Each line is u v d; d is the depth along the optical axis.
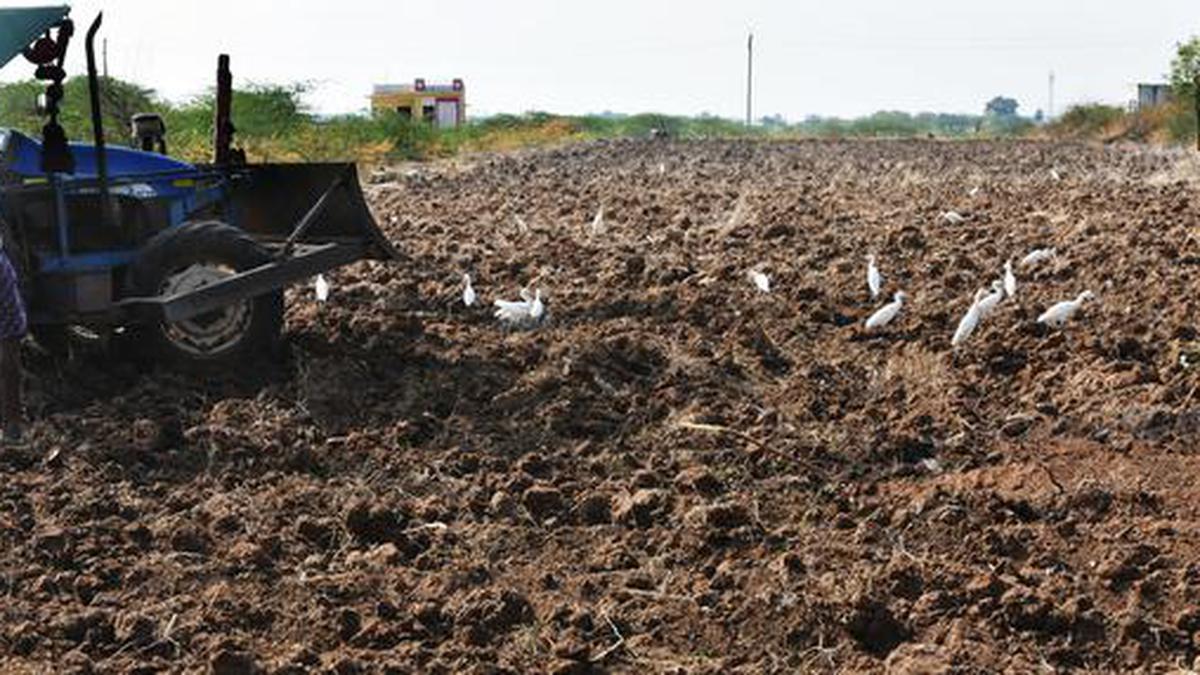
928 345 22.88
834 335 23.95
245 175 22.92
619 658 13.04
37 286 20.52
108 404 19.42
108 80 49.25
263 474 17.16
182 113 59.56
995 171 64.62
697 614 13.72
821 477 17.31
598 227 35.06
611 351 21.83
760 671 12.82
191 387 20.28
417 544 15.35
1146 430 18.34
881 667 12.82
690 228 37.00
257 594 14.11
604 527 15.76
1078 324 23.66
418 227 37.22
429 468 17.34
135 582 14.28
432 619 13.66
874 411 19.58
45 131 20.30
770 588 13.96
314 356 21.69
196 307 20.34
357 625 13.52
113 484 16.69
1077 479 17.02
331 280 27.92
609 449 18.25
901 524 15.53
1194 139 99.94
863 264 29.97
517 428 18.84
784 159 79.25
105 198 21.03
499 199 47.38
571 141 111.81
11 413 17.95
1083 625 13.33
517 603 13.80
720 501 16.25
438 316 24.88
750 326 23.69
